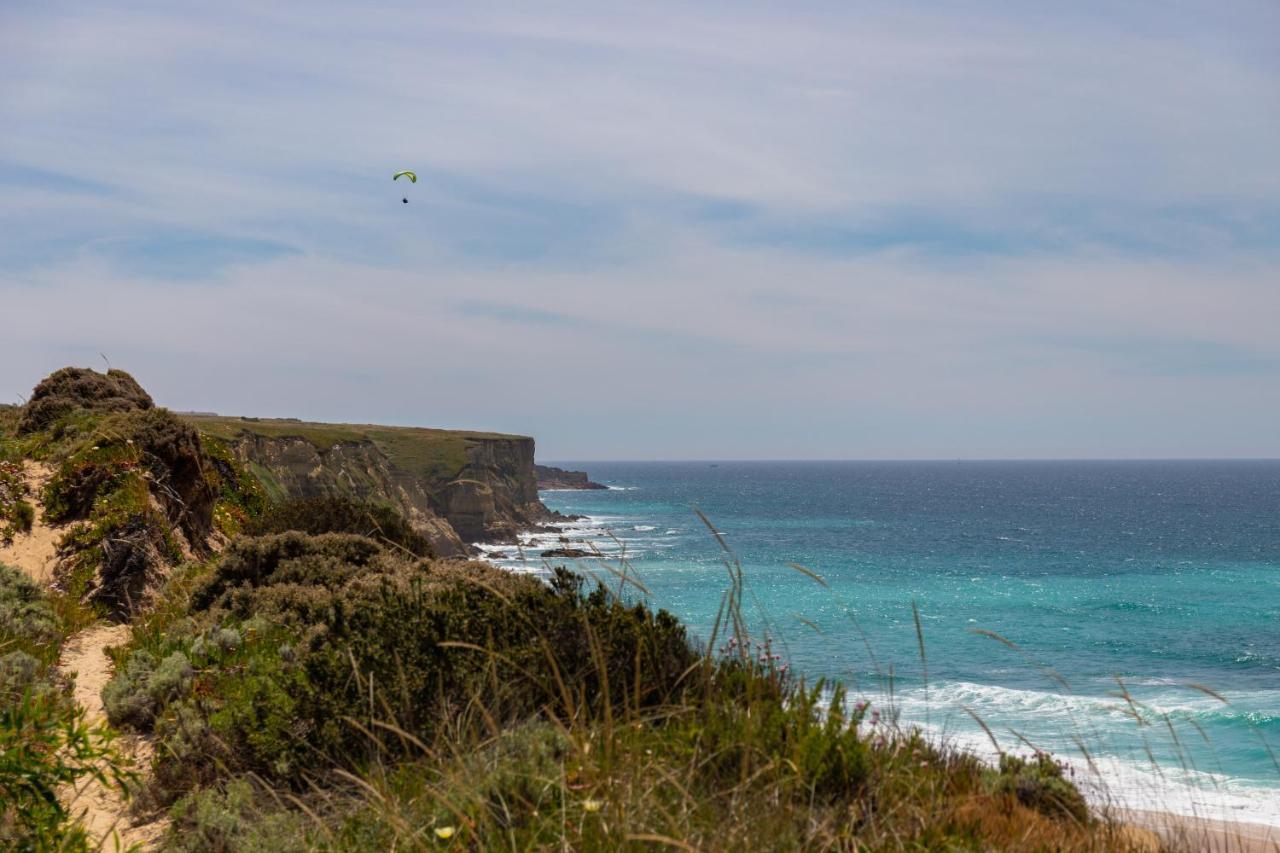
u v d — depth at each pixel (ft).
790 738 15.96
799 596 225.35
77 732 16.37
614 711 18.49
